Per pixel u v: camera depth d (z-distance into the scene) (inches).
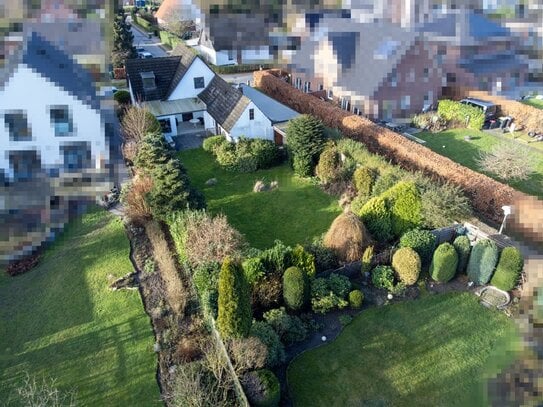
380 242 1004.6
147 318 845.8
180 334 802.8
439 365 746.2
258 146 1397.6
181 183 1039.6
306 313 837.8
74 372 745.0
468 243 924.0
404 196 995.9
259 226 1134.4
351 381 719.7
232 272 644.1
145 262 991.0
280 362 737.6
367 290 902.4
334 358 758.5
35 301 891.4
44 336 813.9
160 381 726.5
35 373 744.3
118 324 834.2
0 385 724.7
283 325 767.1
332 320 832.3
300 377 724.7
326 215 1168.2
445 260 892.0
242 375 672.4
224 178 1362.0
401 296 888.3
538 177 1327.5
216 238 908.0
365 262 909.2
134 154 1316.4
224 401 649.6
